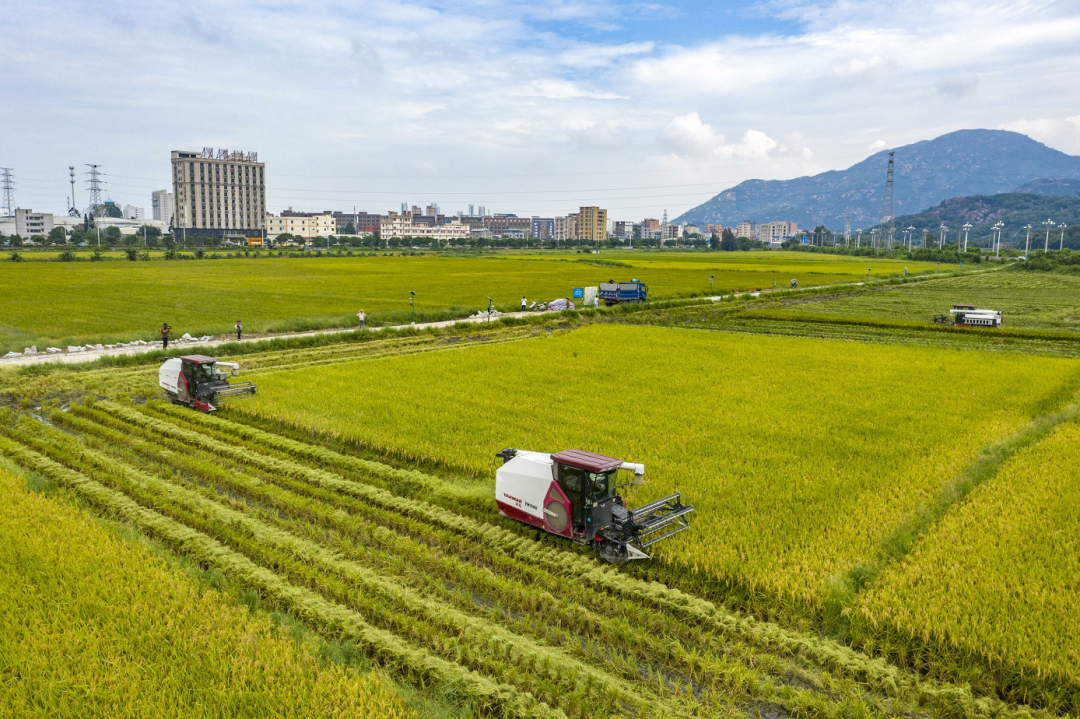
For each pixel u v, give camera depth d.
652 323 68.94
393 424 27.41
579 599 14.79
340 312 70.75
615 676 12.38
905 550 16.67
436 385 35.62
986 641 12.69
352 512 19.45
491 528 17.98
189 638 12.38
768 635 13.41
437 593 14.93
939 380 38.41
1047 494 19.92
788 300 91.69
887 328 64.75
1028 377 39.31
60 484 21.16
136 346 49.16
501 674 12.13
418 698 11.59
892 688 11.96
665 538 16.97
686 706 11.51
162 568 14.89
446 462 22.92
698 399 32.84
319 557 16.23
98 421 29.25
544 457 18.14
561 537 17.80
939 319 66.94
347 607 14.40
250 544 16.77
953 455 23.69
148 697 10.82
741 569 15.27
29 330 56.28
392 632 13.66
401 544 17.03
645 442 24.98
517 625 13.75
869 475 21.62
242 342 48.88
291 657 11.98
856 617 13.75
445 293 93.44
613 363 43.28
